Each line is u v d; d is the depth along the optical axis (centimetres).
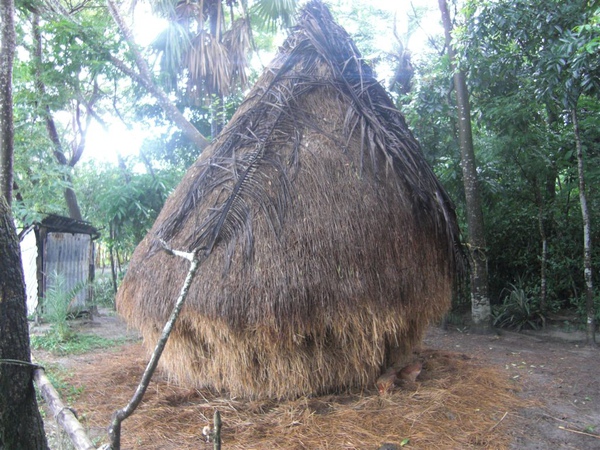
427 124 802
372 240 380
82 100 987
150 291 397
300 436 336
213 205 402
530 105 685
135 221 927
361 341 384
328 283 362
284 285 355
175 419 370
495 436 344
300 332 360
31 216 815
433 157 805
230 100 915
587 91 568
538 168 744
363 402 388
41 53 934
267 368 382
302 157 408
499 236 853
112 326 850
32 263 904
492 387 450
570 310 798
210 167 431
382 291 375
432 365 505
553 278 802
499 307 808
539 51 616
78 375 499
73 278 891
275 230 372
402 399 398
